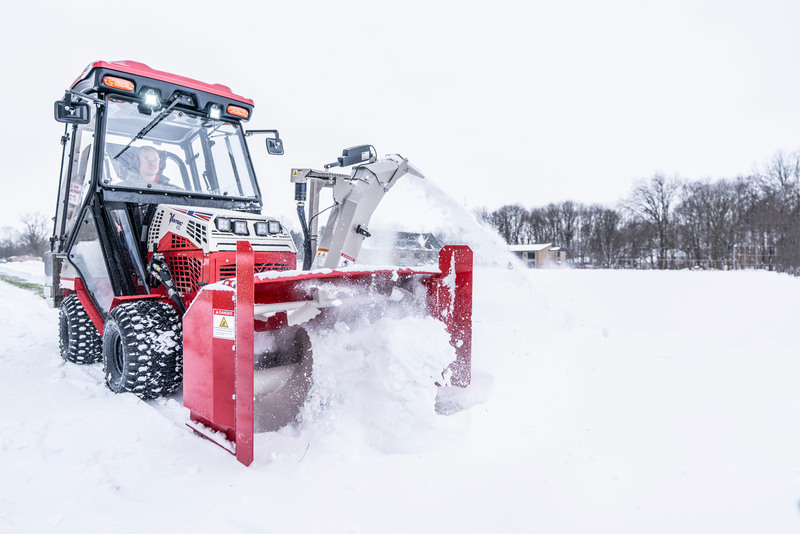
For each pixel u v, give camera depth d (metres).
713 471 2.19
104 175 3.71
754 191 53.56
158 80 3.86
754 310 6.69
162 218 3.75
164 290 3.85
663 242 54.44
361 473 2.26
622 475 2.18
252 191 4.42
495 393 3.26
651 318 6.43
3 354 5.11
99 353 4.63
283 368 2.85
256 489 2.16
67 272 4.69
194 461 2.46
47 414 3.16
